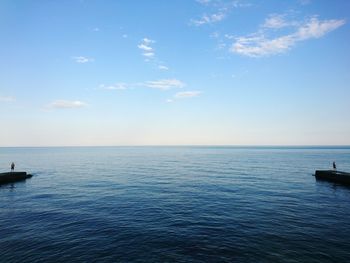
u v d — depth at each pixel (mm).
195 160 97625
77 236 15961
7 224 18547
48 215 20984
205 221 19234
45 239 15445
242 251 13531
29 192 32031
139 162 87938
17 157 121000
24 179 44375
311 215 20891
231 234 16234
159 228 17531
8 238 15625
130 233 16516
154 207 23719
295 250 13617
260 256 12867
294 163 78938
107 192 31562
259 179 42969
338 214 21203
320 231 16797
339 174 38375
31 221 19312
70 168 65438
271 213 21516
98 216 20672
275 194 29953
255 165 72125
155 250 13727
